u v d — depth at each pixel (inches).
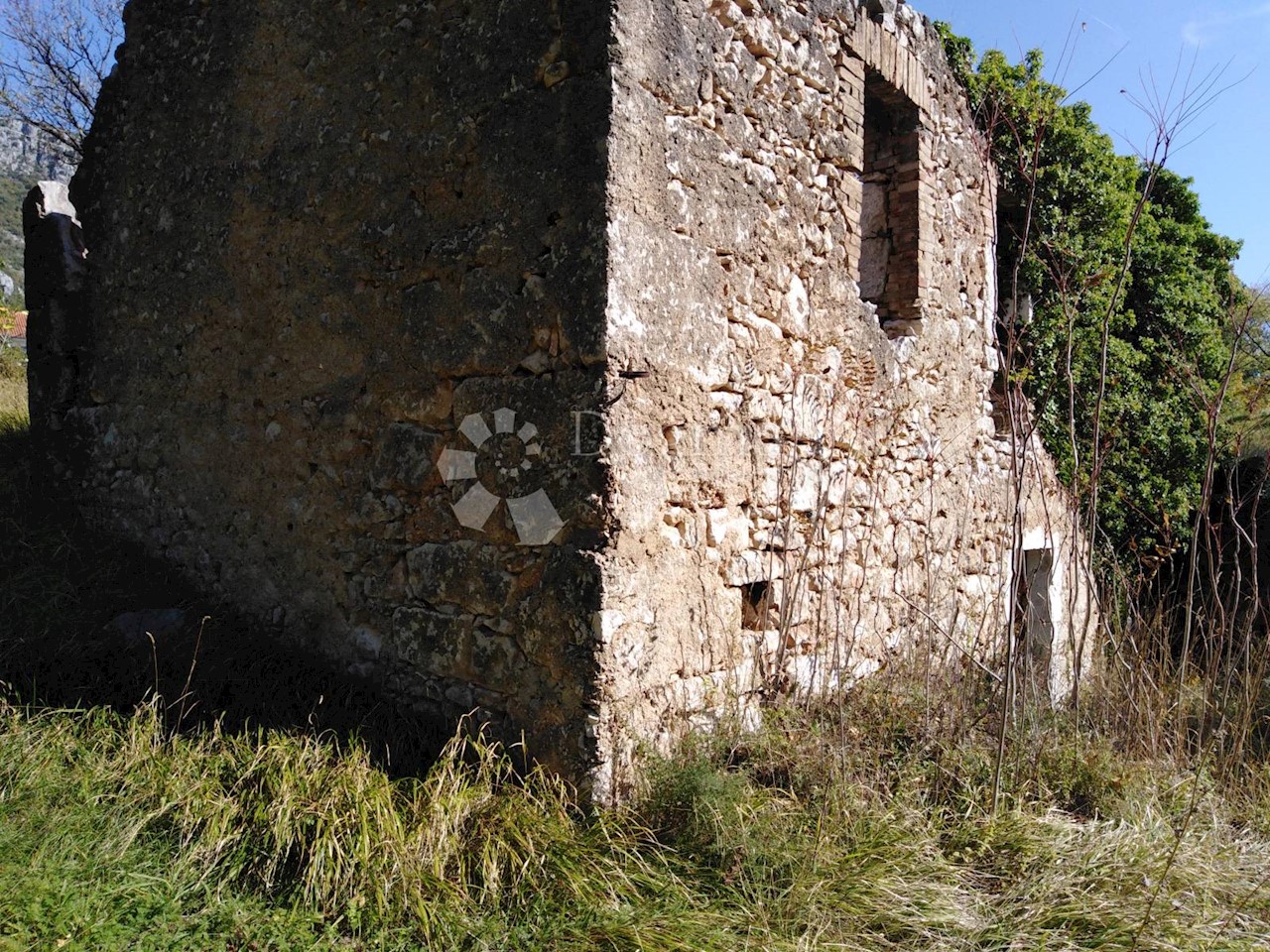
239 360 167.8
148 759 122.2
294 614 158.2
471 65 132.5
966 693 151.8
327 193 152.0
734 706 136.6
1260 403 233.9
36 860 100.2
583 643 118.6
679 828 114.2
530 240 124.7
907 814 122.3
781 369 153.9
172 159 183.5
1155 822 126.6
